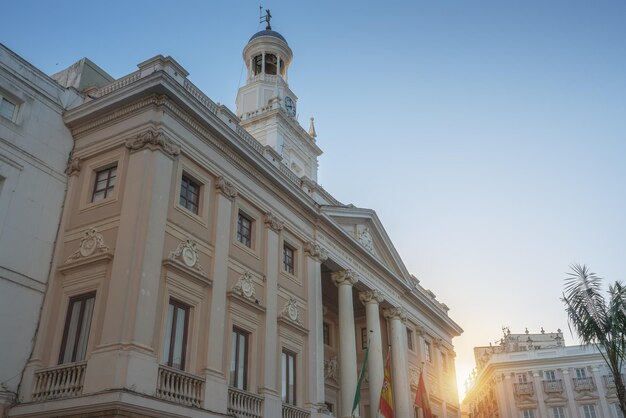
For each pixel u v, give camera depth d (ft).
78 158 58.70
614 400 172.04
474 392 238.89
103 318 48.26
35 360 49.62
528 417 181.06
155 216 51.78
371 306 90.12
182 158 57.72
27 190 54.39
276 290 67.15
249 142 70.28
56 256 54.34
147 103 56.34
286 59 119.85
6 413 47.09
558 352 185.26
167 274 51.62
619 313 58.29
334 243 83.35
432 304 115.55
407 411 90.68
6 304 49.75
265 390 60.08
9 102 55.83
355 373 78.33
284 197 73.10
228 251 60.18
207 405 51.01
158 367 47.21
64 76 66.90
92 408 43.19
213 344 54.29
